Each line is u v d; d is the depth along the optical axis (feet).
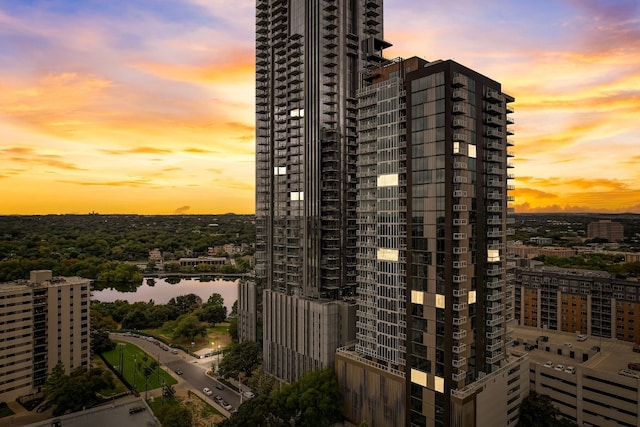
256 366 520.01
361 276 406.82
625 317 572.92
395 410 360.48
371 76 404.77
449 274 323.57
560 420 363.56
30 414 418.10
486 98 358.84
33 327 463.01
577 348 435.94
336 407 392.06
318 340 448.24
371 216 399.65
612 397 364.58
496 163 373.61
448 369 321.73
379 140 387.96
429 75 337.93
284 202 531.91
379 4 547.08
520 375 380.17
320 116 492.54
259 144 574.15
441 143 329.52
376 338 387.14
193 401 444.14
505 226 385.09
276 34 547.49
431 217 335.26
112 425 384.27
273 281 545.03
